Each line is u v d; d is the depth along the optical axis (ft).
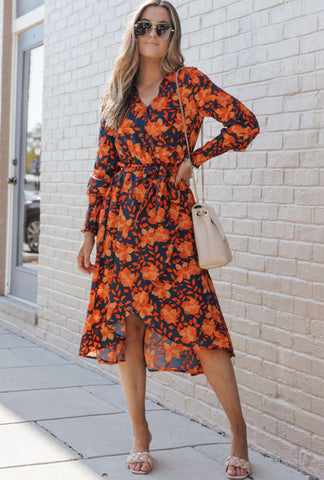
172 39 9.12
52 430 11.00
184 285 9.04
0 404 12.40
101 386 13.84
